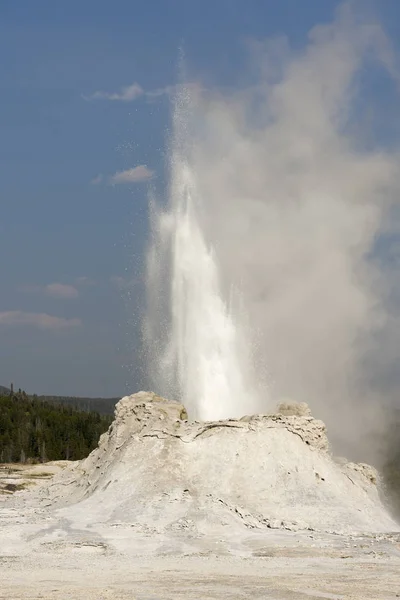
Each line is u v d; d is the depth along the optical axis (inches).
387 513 2472.9
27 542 1961.1
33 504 2613.2
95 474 2620.6
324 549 1897.1
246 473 2395.4
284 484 2372.0
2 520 2237.9
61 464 5944.9
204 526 2091.5
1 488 3791.8
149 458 2447.1
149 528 2076.8
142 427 2613.2
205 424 2551.7
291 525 2153.1
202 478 2381.9
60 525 2119.8
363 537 2062.0
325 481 2426.2
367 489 2581.2
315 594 1424.7
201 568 1685.5
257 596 1406.3
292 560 1777.8
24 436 6771.7
